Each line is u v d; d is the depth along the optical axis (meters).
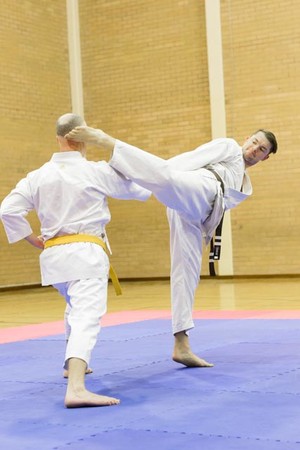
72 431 3.96
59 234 4.80
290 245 15.98
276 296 12.28
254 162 5.96
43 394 5.00
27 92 17.06
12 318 10.66
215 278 16.73
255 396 4.61
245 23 16.41
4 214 4.86
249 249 16.38
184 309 5.74
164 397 4.71
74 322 4.58
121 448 3.57
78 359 4.52
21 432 3.99
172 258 5.77
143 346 7.07
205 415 4.16
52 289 16.66
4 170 16.41
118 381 5.31
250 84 16.39
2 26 16.55
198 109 17.05
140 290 15.08
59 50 18.05
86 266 4.70
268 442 3.55
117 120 17.97
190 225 5.66
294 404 4.34
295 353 6.26
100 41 18.09
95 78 18.19
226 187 5.65
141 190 5.07
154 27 17.48
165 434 3.80
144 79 17.62
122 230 17.88
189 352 5.78
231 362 5.93
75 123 4.90
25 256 16.81
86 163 4.88
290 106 15.98
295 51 15.92
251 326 8.31
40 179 4.86
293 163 15.94
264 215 16.22
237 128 16.55
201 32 16.97
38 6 17.52
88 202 4.81
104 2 18.02
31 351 7.07
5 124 16.48
